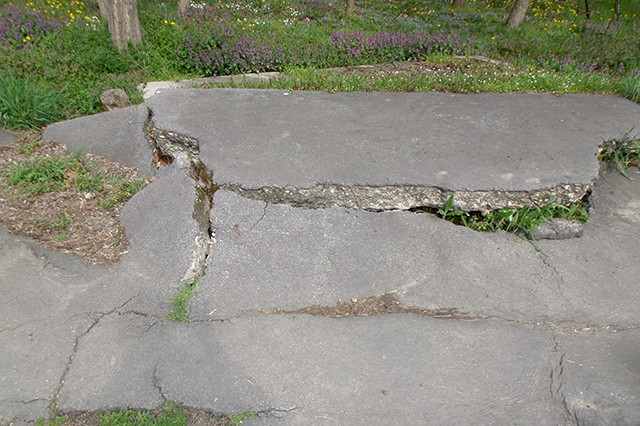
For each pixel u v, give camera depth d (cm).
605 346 301
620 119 514
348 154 435
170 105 505
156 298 322
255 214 378
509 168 418
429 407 262
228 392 266
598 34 934
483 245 370
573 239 380
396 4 1208
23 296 314
